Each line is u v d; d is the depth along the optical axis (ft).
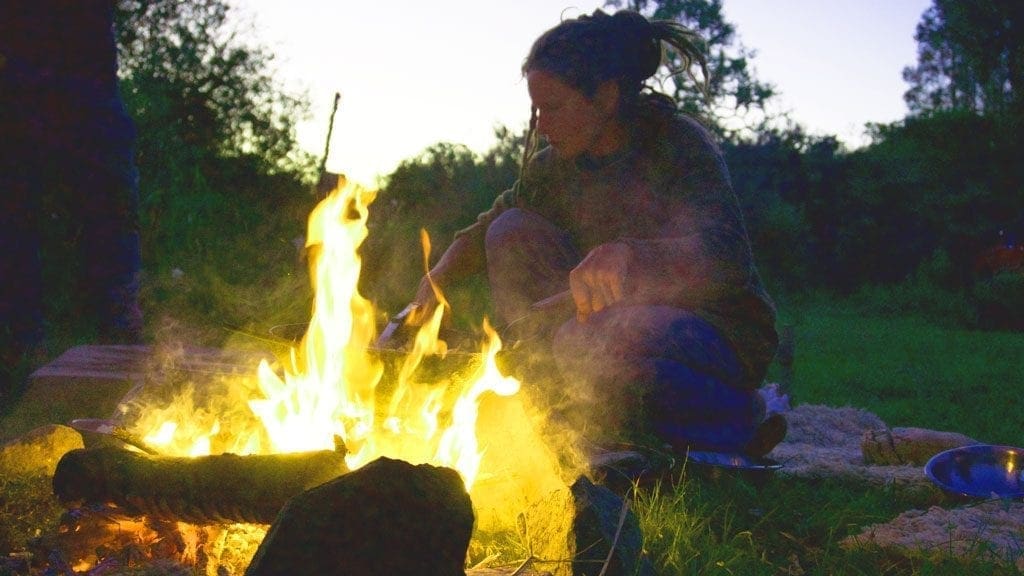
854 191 68.80
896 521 9.01
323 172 12.26
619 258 9.62
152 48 38.19
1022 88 73.00
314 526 5.42
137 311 16.60
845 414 16.38
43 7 14.87
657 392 10.26
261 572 5.31
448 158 39.19
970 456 10.78
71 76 15.31
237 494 6.53
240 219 28.25
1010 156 63.52
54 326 16.58
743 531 9.02
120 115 15.98
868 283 65.77
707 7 68.49
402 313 9.99
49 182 15.25
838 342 36.73
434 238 30.40
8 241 14.32
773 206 66.49
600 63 10.15
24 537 7.20
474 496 8.52
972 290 51.55
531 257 11.55
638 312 10.52
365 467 5.61
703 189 10.43
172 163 26.37
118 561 6.58
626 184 10.93
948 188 64.85
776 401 16.28
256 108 38.14
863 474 10.77
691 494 9.34
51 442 8.13
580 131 10.36
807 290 65.31
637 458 9.29
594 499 7.03
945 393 23.22
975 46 83.05
